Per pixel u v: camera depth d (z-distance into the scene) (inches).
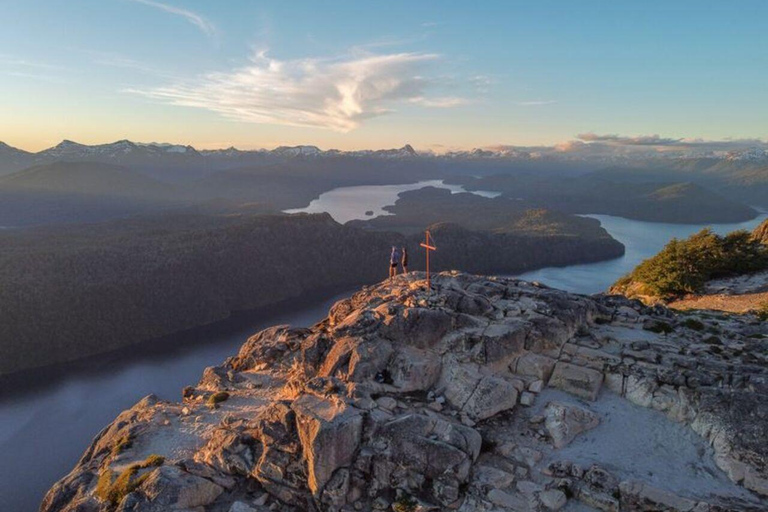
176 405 1406.3
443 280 1485.0
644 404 1007.0
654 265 2427.4
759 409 887.1
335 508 876.0
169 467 986.1
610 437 938.7
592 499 810.8
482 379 1036.5
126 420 1360.7
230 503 941.8
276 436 973.2
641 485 802.8
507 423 981.8
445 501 843.4
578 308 1272.1
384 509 866.1
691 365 1039.6
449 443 886.4
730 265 2299.5
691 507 762.8
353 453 908.0
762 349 1132.5
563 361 1114.7
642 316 1331.2
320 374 1130.0
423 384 1056.8
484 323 1194.0
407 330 1147.9
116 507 932.0
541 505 811.4
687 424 947.3
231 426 1114.1
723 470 846.5
